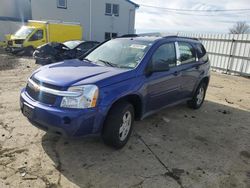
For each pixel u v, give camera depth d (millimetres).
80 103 3254
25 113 3615
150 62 4285
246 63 13484
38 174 3158
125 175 3270
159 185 3115
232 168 3643
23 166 3299
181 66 5188
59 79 3436
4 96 6336
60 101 3262
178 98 5363
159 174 3348
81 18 26578
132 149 3963
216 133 4895
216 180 3312
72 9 26000
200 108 6527
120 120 3684
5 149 3684
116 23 28500
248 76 13516
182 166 3586
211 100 7566
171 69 4840
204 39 16578
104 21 27797
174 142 4340
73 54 12734
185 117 5676
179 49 5227
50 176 3135
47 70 3854
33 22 18609
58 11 25375
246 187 3221
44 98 3393
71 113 3197
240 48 13773
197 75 5867
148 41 4676
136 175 3287
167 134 4648
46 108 3295
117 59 4445
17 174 3127
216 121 5586
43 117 3324
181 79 5199
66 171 3264
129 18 29062
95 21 27328
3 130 4301
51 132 3398
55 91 3305
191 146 4242
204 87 6500
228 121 5656
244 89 9852
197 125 5230
